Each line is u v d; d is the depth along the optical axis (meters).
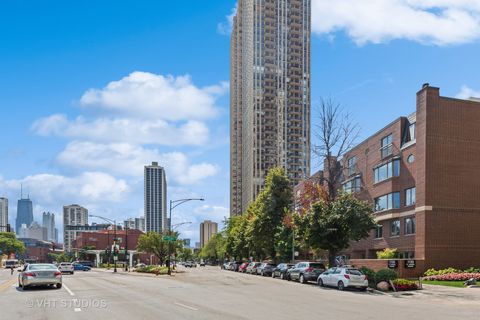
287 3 163.25
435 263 39.66
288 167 154.50
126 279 41.06
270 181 61.28
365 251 55.62
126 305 18.69
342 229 37.22
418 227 41.31
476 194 41.59
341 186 61.41
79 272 65.31
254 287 30.38
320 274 34.09
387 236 49.56
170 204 58.44
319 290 28.52
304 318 15.02
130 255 116.69
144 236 85.94
